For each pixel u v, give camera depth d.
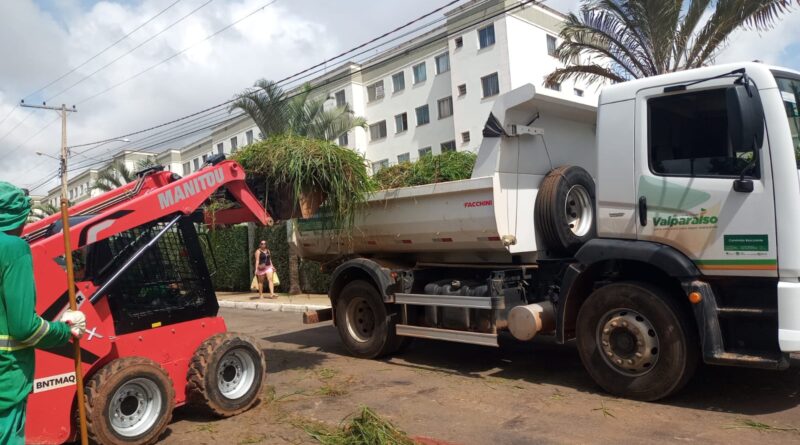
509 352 8.04
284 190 6.96
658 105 5.57
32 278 3.05
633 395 5.52
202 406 5.67
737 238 5.04
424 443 4.68
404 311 7.68
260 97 18.72
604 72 14.06
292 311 14.87
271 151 6.91
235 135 45.31
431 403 5.88
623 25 13.38
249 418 5.68
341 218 7.67
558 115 7.20
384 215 7.77
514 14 29.25
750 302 5.11
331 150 7.12
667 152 5.47
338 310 8.42
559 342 6.04
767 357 4.81
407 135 35.09
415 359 7.93
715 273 5.19
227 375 5.79
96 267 5.01
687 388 5.83
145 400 5.04
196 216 6.45
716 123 5.22
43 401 4.45
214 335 5.77
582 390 6.00
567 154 7.41
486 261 7.34
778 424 4.80
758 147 4.97
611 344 5.64
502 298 6.57
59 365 4.55
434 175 7.40
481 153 6.67
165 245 5.62
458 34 31.17
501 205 6.54
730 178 5.10
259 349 6.03
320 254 9.09
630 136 5.69
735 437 4.55
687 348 5.20
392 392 6.35
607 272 5.92
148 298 5.42
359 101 37.59
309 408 5.92
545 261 6.79
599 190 5.88
